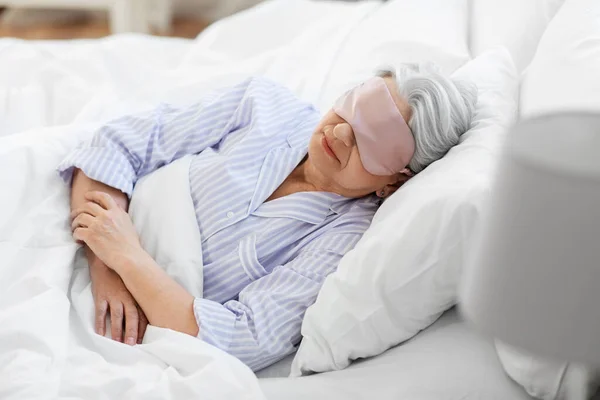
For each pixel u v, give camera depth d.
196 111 1.27
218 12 3.45
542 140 0.48
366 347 0.96
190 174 1.18
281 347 1.01
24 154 1.14
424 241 0.91
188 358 0.92
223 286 1.10
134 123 1.23
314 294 1.04
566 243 0.47
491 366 0.90
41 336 0.91
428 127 1.06
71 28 3.28
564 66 1.08
